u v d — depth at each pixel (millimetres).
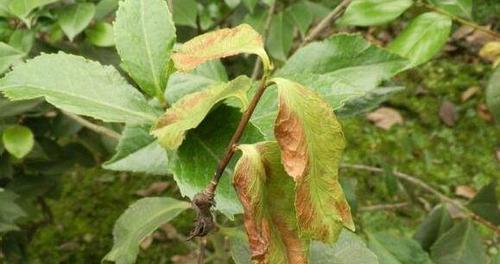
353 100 387
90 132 657
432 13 381
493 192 530
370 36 1162
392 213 967
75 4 477
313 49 328
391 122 1127
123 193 1035
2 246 699
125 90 280
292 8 586
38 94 265
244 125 228
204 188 260
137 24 283
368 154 1076
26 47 477
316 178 207
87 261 944
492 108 393
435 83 1204
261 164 218
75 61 278
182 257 920
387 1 391
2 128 533
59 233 981
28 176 658
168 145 238
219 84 248
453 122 1132
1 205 547
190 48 237
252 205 215
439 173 1047
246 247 316
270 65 221
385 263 466
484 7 1209
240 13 636
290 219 223
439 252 505
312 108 205
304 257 223
